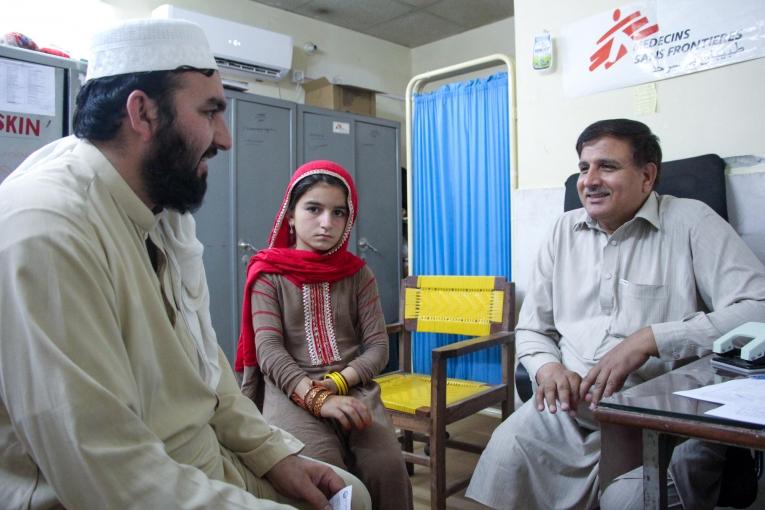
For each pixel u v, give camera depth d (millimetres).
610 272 1459
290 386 1313
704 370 993
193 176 857
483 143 2562
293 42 3939
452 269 2680
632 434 910
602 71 2107
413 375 2223
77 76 2293
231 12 3623
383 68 4512
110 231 753
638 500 1024
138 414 711
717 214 1455
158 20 815
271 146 2988
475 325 2162
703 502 1042
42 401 609
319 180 1500
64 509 675
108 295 699
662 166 1658
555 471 1281
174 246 911
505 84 2480
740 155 1817
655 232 1437
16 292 623
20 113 2168
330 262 1506
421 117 2770
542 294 1600
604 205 1417
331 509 922
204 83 843
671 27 1943
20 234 645
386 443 1271
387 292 3523
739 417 690
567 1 2191
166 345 806
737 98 1824
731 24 1825
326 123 3227
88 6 3018
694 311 1374
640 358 1215
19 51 2160
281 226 1583
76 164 769
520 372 1570
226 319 2838
